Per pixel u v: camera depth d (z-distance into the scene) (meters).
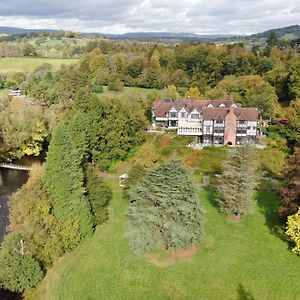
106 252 52.47
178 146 92.56
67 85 135.00
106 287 45.84
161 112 108.56
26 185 57.31
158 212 49.44
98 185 62.06
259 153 88.12
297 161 64.38
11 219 53.81
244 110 98.94
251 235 56.97
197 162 85.69
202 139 100.06
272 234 57.09
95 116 82.62
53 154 52.44
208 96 126.25
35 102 115.31
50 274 47.91
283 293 44.56
